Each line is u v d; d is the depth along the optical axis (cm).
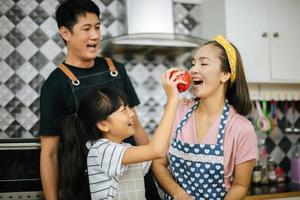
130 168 124
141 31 213
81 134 125
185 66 253
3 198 172
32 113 220
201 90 127
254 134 121
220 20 232
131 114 123
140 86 243
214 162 123
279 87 263
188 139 129
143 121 242
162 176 128
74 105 140
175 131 132
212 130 126
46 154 139
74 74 143
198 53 130
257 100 257
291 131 268
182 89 121
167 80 117
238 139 120
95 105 119
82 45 138
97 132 122
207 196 124
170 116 112
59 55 227
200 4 259
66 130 126
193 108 136
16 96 219
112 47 217
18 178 174
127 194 120
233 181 124
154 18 215
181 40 209
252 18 231
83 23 135
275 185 240
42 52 224
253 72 229
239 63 130
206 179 124
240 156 120
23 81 220
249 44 229
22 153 175
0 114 216
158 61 247
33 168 176
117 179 117
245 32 229
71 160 124
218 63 125
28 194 175
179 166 128
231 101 134
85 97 125
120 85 151
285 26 239
